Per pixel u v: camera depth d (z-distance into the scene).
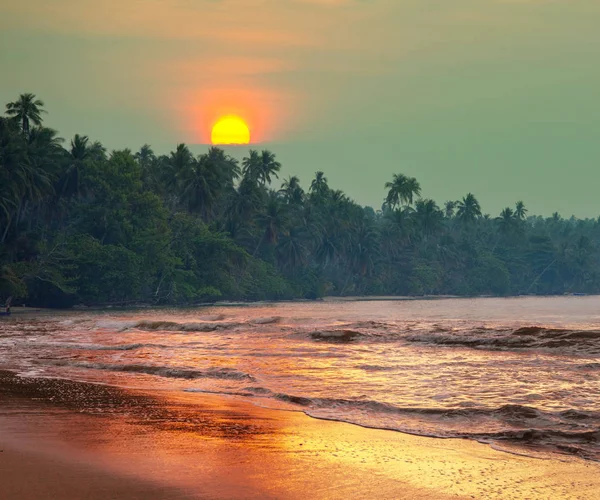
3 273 60.56
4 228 70.62
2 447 8.02
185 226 90.25
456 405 11.28
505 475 7.07
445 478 6.93
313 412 10.80
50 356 20.11
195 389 13.30
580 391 12.53
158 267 83.31
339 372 15.82
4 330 33.06
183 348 22.16
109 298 79.81
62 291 73.75
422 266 145.88
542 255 170.75
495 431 9.31
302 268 123.00
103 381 14.59
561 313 55.97
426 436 9.06
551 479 6.95
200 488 6.37
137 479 6.62
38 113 77.56
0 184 66.06
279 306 85.25
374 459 7.72
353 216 134.38
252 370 16.27
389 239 144.00
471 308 73.19
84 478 6.62
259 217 109.62
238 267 98.62
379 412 10.81
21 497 5.96
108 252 75.31
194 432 9.15
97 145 93.44
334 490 6.44
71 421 9.88
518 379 14.27
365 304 94.56
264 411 10.91
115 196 80.81
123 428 9.37
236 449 8.12
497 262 159.12
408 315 52.66
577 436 8.89
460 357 18.86
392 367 16.66
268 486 6.51
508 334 23.59
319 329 28.41
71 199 85.38
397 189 163.75
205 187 93.06
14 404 11.50
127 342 24.86
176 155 95.25
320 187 146.75
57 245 71.38
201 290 87.62
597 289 177.75
